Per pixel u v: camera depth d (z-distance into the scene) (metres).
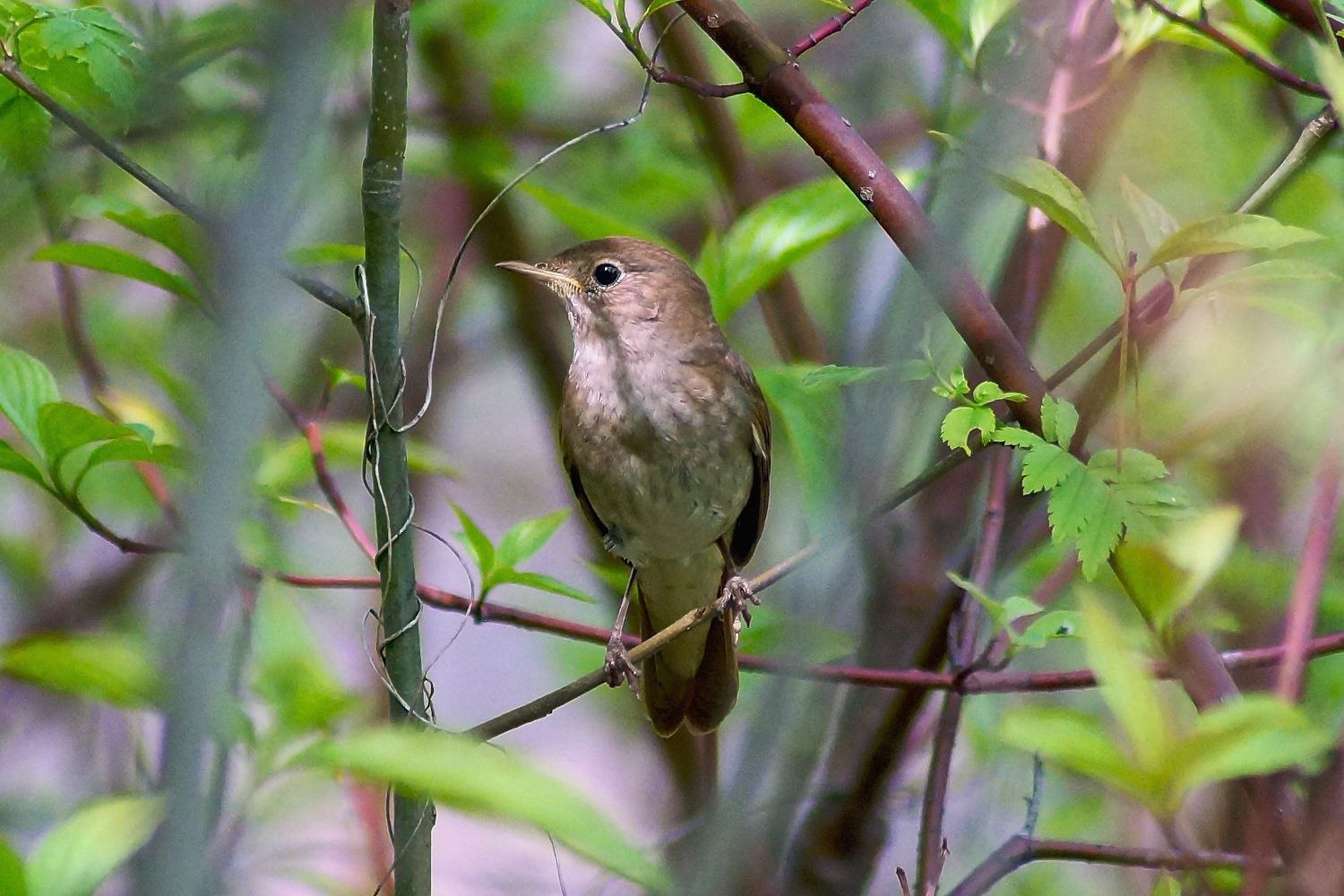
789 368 7.64
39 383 6.18
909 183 7.73
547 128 11.09
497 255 11.26
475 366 12.75
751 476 9.01
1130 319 5.30
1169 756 3.43
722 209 11.15
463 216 11.62
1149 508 4.82
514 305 11.39
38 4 6.90
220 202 6.01
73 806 6.62
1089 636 3.62
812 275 10.67
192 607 3.32
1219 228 4.65
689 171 10.95
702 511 8.86
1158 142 9.52
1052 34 7.20
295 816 5.64
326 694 4.61
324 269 10.69
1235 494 7.53
